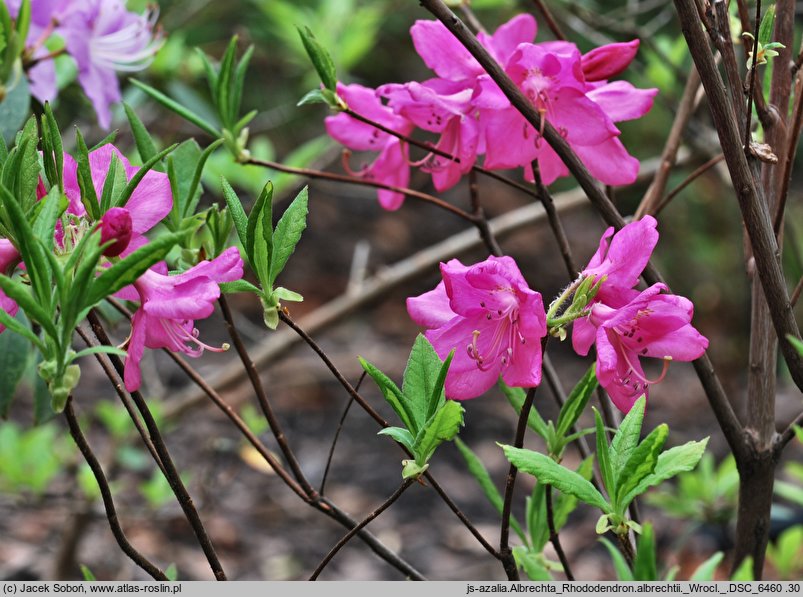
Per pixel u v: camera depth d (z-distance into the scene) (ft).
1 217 3.88
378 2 8.15
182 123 7.08
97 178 4.00
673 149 4.40
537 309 3.90
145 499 8.26
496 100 4.11
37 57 4.42
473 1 5.49
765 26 4.03
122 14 4.50
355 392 4.04
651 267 4.10
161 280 3.90
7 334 4.58
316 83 6.57
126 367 3.89
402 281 6.84
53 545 7.82
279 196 5.96
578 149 4.20
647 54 5.69
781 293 4.01
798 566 5.86
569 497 4.25
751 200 3.99
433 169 4.27
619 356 3.97
